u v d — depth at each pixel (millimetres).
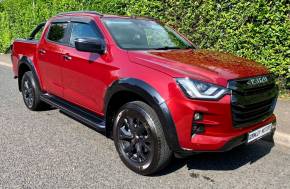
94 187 3852
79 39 4508
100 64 4609
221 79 3734
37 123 5965
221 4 7539
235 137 3803
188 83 3684
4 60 13805
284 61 6953
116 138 4406
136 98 4281
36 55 6270
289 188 3971
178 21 8547
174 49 4957
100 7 10438
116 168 4316
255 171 4363
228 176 4215
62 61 5438
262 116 4246
